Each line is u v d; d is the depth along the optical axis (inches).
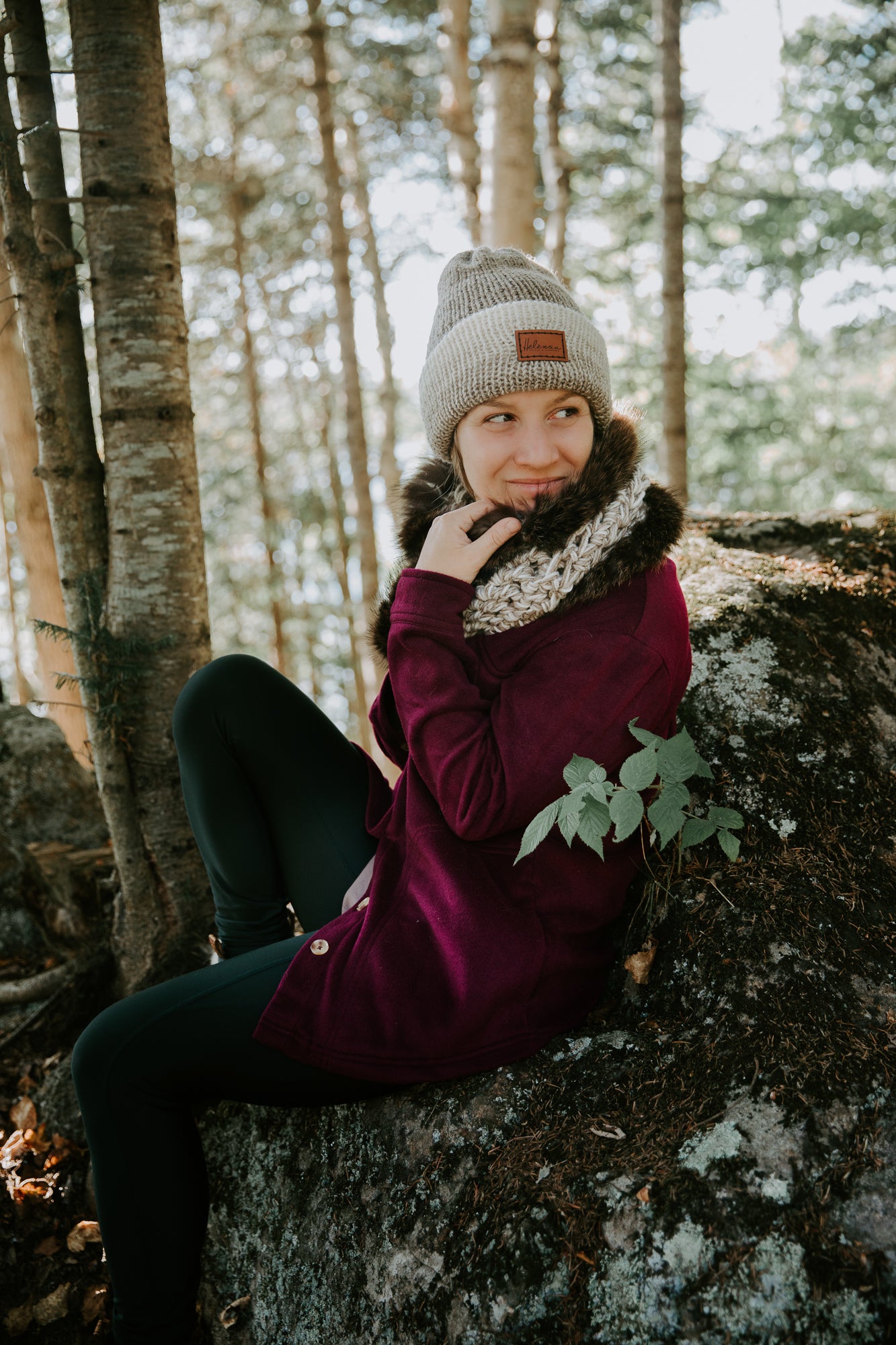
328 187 340.8
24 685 360.2
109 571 89.0
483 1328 48.8
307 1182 64.0
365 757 72.2
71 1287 69.2
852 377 484.4
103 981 91.0
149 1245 55.8
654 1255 46.3
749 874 63.7
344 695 646.5
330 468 535.2
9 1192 73.9
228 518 579.8
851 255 467.5
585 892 59.2
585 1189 50.4
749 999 56.5
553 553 56.7
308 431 592.7
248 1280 65.2
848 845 65.9
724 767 70.9
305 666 673.6
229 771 64.3
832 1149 47.9
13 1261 70.6
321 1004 55.5
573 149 432.1
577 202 447.2
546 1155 53.3
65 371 88.8
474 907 56.5
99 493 91.2
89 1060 55.9
